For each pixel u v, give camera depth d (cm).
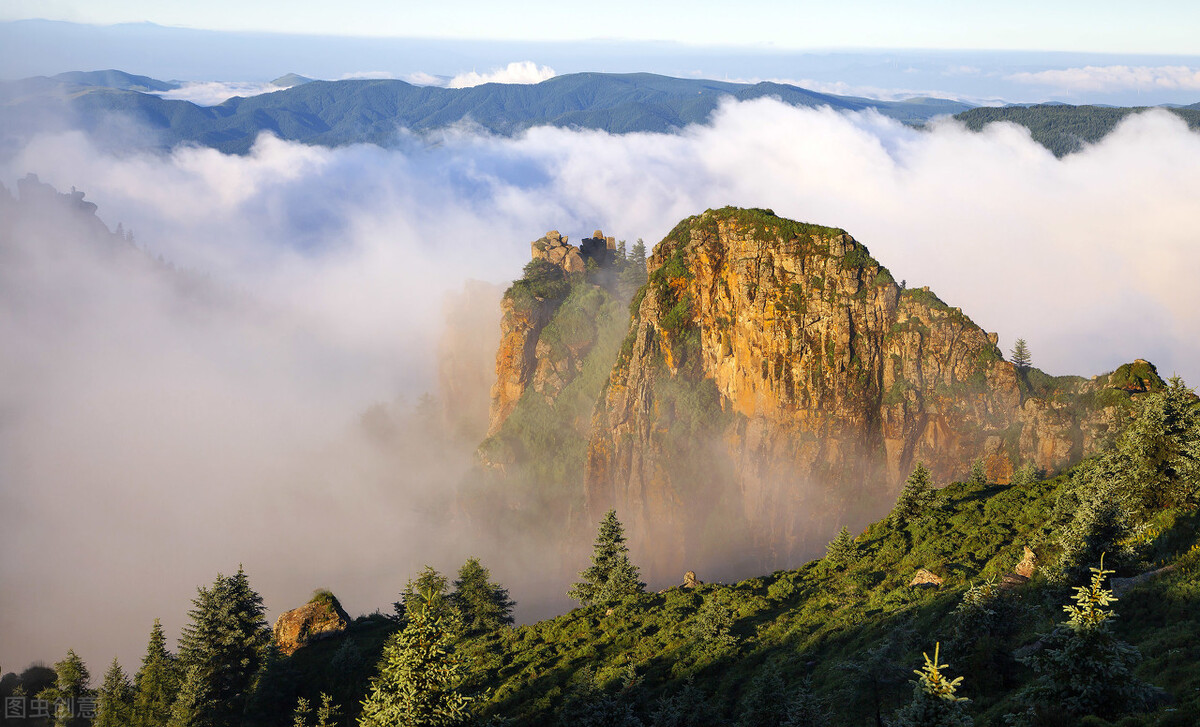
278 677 8606
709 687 6850
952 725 3322
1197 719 3375
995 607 5253
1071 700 3666
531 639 8988
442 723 3984
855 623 7219
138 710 9225
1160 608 4916
